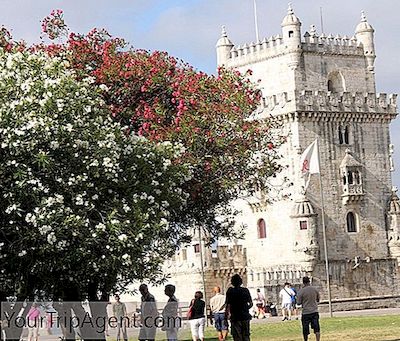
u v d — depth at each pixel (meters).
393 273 112.94
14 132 33.69
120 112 45.12
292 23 110.19
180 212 44.34
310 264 105.94
